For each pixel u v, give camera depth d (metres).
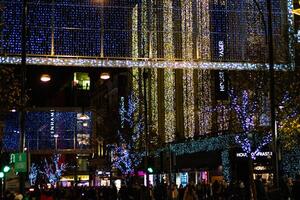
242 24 27.88
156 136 62.59
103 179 77.69
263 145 40.28
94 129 74.75
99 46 25.81
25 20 21.48
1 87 27.52
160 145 57.28
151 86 67.88
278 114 36.47
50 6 25.36
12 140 57.88
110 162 65.44
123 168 68.69
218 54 27.31
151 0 26.56
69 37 25.53
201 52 27.05
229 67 27.47
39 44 25.20
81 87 121.69
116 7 26.06
